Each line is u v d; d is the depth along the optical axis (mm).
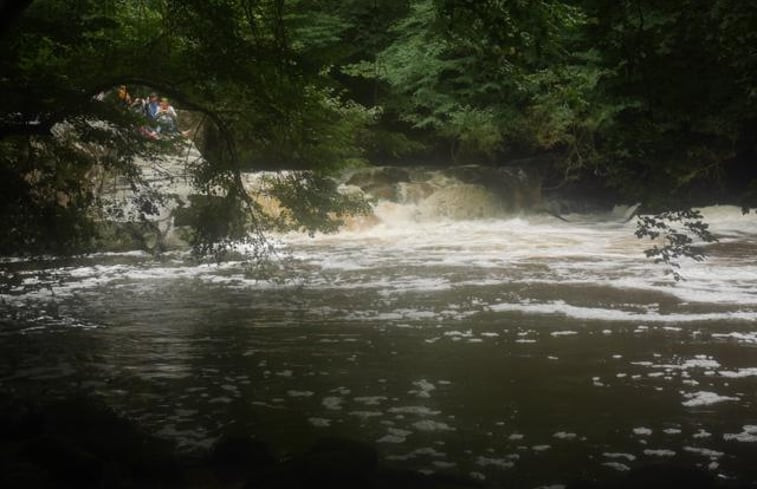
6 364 8680
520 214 28641
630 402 7184
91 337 9906
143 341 9719
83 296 12703
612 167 8023
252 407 7211
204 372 8352
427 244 20219
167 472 5469
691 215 7652
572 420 6758
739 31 6629
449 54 29125
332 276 14695
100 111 10609
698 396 7324
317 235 22438
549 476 5629
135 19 11438
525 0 8641
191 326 10531
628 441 6258
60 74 10594
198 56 10477
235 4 10602
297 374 8250
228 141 11969
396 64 28469
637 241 20266
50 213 10922
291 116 11570
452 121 29656
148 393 7641
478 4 8516
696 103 7098
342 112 13961
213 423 6789
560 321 10500
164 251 17312
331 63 11531
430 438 6395
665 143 7539
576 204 31656
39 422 6207
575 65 20219
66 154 11008
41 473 5031
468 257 17375
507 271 15062
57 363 8727
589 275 14352
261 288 13406
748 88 6945
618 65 7586
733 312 10844
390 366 8508
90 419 6355
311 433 6527
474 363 8562
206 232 12695
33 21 9344
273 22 10984
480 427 6625
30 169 10758
